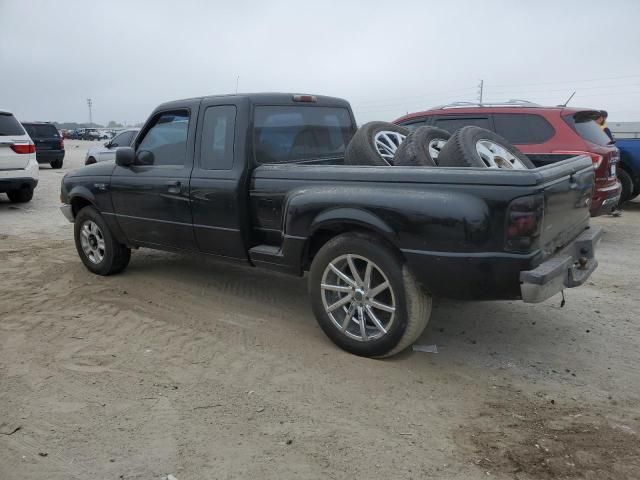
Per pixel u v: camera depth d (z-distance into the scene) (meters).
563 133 7.74
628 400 3.58
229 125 4.86
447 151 4.06
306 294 5.63
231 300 5.46
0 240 8.30
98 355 4.22
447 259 3.58
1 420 3.33
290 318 4.97
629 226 9.27
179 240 5.36
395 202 3.71
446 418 3.36
